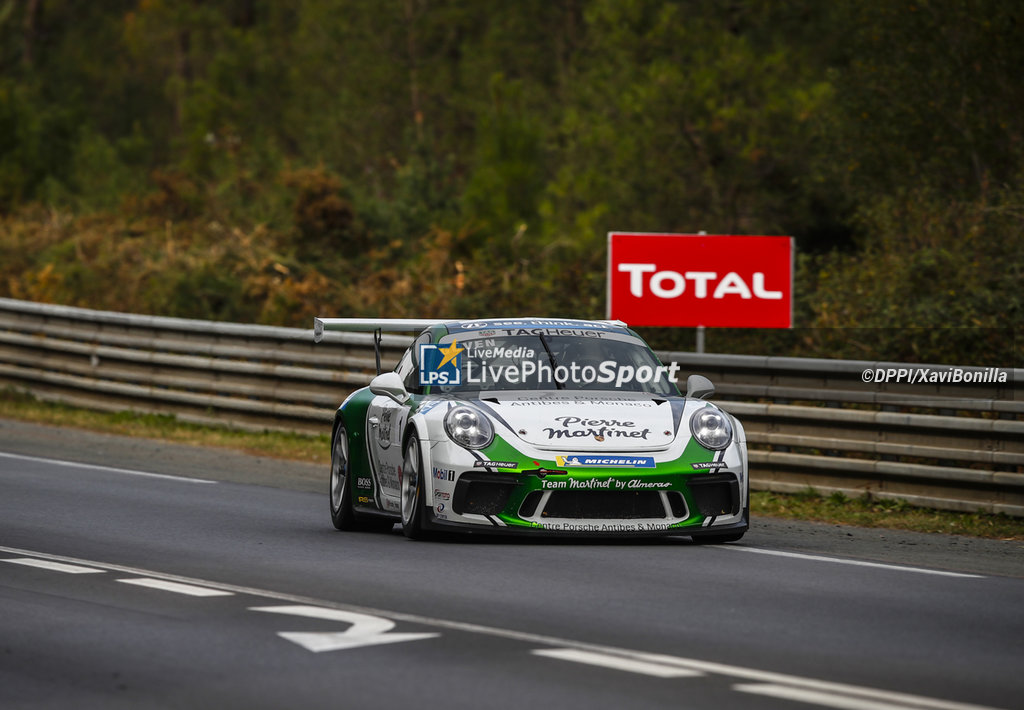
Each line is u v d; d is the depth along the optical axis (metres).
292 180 103.50
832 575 31.67
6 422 70.19
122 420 71.00
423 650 23.16
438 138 141.00
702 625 25.52
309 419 64.94
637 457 34.47
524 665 22.08
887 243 74.25
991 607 28.14
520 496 34.34
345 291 89.44
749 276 63.31
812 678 21.44
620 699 19.98
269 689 20.55
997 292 67.00
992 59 77.19
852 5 82.94
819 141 87.19
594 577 30.53
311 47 152.38
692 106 90.44
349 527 40.34
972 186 79.56
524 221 101.75
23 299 96.69
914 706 19.80
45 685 20.88
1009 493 43.62
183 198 115.25
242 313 92.38
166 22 183.38
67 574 31.05
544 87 135.12
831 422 48.09
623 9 101.06
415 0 144.38
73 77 195.50
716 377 51.72
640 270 63.28
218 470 56.34
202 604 27.38
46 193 132.50
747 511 35.72
